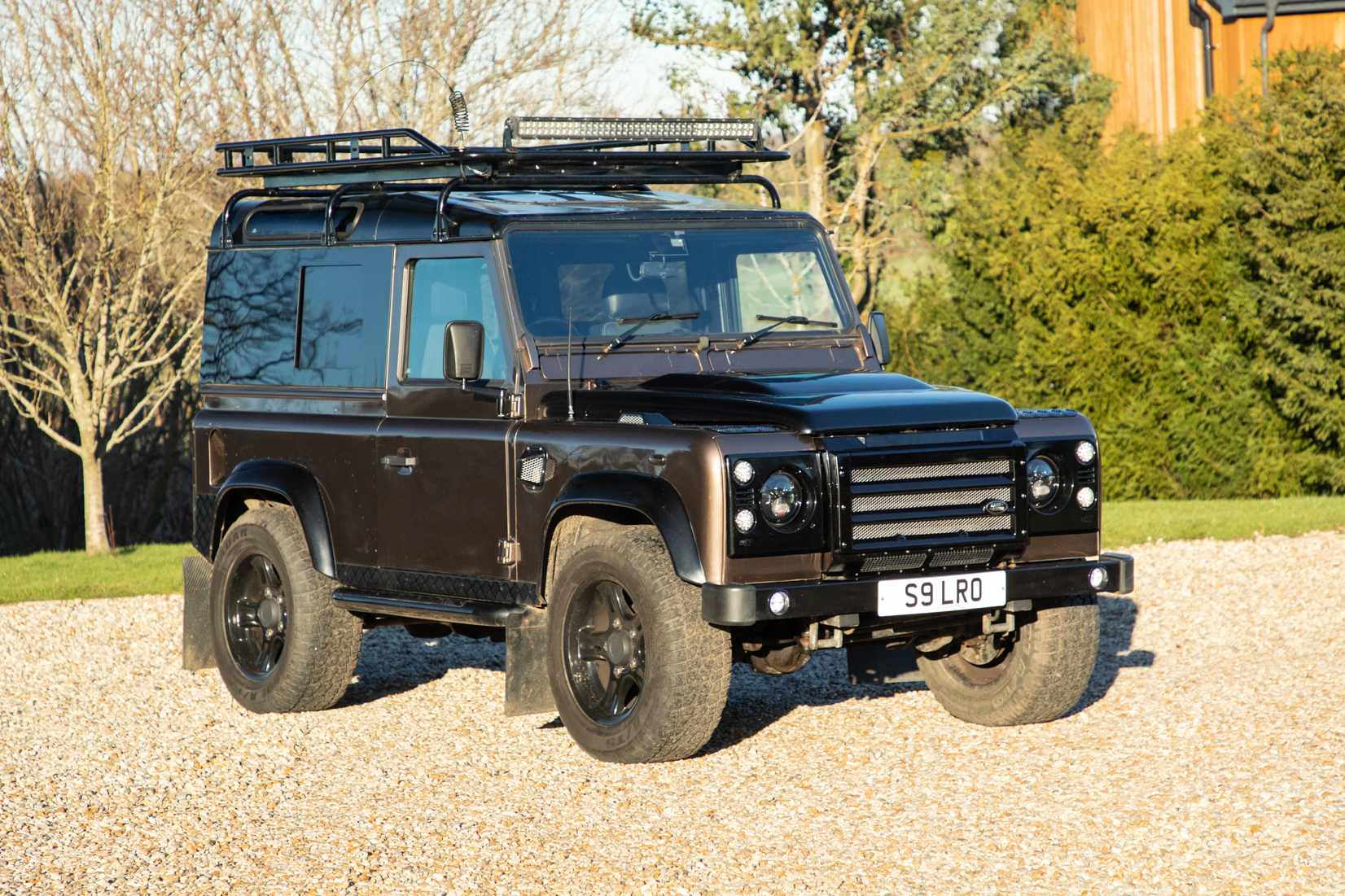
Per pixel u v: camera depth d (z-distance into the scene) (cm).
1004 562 747
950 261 2439
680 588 709
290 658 888
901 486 704
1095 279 2244
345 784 738
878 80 2667
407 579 836
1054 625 792
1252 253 2186
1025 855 596
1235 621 1157
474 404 796
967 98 2727
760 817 659
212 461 966
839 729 830
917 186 2719
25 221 1819
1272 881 557
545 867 597
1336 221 2161
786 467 687
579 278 803
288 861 613
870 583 697
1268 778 695
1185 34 2792
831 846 616
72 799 718
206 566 972
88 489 1977
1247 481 2230
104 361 1964
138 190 1862
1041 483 752
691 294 836
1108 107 2745
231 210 976
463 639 1154
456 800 702
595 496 718
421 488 823
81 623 1285
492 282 791
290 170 918
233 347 959
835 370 849
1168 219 2206
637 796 698
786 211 887
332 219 892
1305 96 2170
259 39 1952
